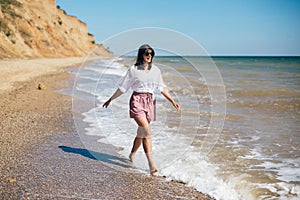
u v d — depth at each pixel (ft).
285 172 11.00
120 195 9.21
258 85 41.42
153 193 9.39
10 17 103.40
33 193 9.16
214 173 10.86
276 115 21.11
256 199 9.05
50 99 25.66
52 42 128.77
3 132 15.65
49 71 54.49
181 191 9.55
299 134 15.98
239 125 17.90
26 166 11.28
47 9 148.36
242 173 10.89
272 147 13.85
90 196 9.09
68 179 10.25
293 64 130.52
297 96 30.73
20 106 22.53
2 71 46.26
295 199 9.05
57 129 16.48
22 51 92.63
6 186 9.59
